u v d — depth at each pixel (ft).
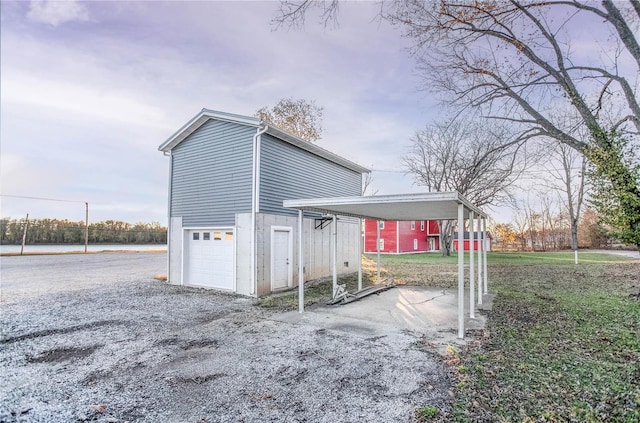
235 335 19.16
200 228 36.32
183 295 31.91
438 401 11.05
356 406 10.87
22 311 25.13
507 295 30.94
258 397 11.60
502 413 10.19
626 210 28.40
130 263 64.13
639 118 28.40
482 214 27.55
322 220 42.39
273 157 34.30
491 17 28.84
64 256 79.00
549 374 13.15
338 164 46.06
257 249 31.76
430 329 20.15
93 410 10.71
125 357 15.67
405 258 79.46
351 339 18.26
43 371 13.98
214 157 35.47
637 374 13.07
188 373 13.76
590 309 24.63
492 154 53.57
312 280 40.57
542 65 31.65
